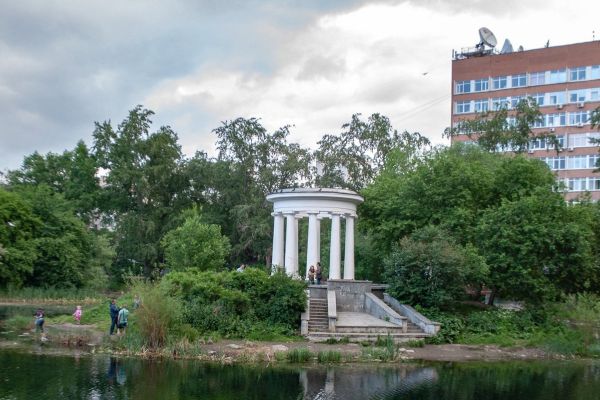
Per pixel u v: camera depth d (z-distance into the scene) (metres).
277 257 40.00
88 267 65.56
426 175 39.88
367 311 34.41
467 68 78.31
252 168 67.25
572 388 21.03
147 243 71.38
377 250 43.88
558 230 34.03
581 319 32.84
